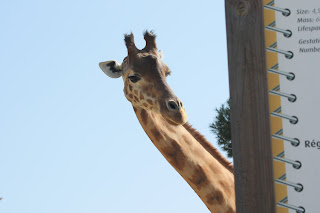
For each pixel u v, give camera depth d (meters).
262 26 5.96
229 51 5.96
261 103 5.85
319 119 5.92
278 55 6.05
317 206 5.78
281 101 5.98
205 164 12.08
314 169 5.84
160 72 12.98
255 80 5.88
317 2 6.09
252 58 5.91
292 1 6.11
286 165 5.88
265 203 5.71
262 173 5.75
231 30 5.98
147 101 12.71
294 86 6.00
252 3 5.98
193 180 11.99
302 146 5.90
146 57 13.20
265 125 5.82
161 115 12.79
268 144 5.79
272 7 6.12
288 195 5.83
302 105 5.96
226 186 11.98
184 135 12.40
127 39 13.55
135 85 12.95
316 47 6.03
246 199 5.73
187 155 12.08
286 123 5.95
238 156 5.81
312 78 5.99
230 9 6.01
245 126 5.82
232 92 5.91
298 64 6.02
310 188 5.82
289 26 6.08
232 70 5.93
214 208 11.88
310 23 6.07
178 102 12.36
